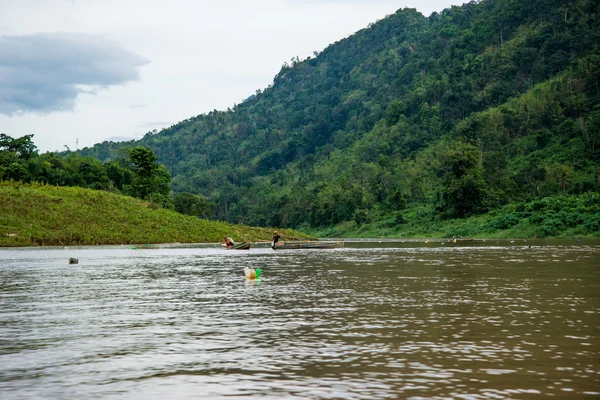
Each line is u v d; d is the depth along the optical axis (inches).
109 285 1232.2
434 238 5196.9
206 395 450.6
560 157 6146.7
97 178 5964.6
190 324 746.8
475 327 704.4
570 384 468.4
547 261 1812.3
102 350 604.4
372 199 7495.1
